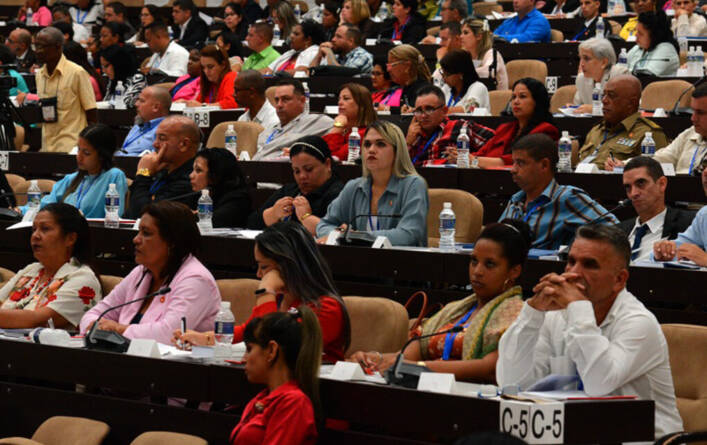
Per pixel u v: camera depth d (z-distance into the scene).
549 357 4.48
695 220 6.44
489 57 12.32
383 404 4.35
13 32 16.05
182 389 4.89
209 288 5.83
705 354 4.89
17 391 5.38
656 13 12.05
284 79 12.33
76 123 11.66
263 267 5.22
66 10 18.75
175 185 8.20
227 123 10.11
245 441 4.46
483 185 8.20
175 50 14.67
